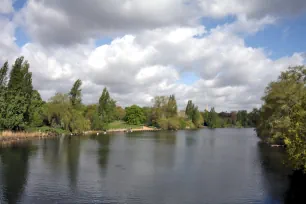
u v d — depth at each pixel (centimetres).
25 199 2725
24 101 9450
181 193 3003
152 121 19550
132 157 5453
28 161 4734
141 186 3259
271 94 7188
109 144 8025
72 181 3434
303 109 2914
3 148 6450
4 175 3684
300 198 2836
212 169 4291
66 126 11544
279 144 8056
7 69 9481
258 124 9544
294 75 6631
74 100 13738
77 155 5575
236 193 3009
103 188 3148
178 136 12288
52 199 2739
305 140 2748
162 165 4600
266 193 3009
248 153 6212
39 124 11406
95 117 14150
